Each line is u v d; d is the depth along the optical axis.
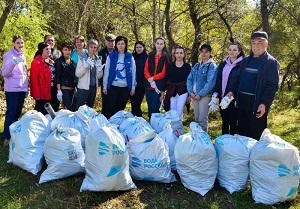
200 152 3.55
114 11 11.27
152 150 3.75
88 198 3.42
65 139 3.79
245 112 4.11
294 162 3.31
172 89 5.13
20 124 4.25
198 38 10.69
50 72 5.28
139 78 5.84
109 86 5.43
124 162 3.44
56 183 3.73
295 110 9.27
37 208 3.31
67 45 5.20
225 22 10.34
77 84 5.29
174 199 3.49
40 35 9.86
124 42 5.39
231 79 4.41
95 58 5.36
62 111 4.32
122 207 3.32
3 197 3.53
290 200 3.42
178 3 12.05
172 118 4.75
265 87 3.82
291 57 12.73
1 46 8.98
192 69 4.95
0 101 8.54
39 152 4.12
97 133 3.44
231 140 3.76
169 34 10.41
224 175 3.69
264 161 3.37
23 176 4.00
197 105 4.94
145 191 3.62
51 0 10.55
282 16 11.54
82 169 3.86
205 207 3.36
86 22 10.05
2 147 5.04
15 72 4.97
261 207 3.32
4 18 7.70
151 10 11.97
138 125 4.18
